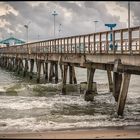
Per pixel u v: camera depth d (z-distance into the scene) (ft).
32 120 55.11
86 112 61.87
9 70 216.74
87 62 70.74
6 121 54.49
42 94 89.71
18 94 90.17
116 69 55.47
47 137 40.93
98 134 42.32
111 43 63.21
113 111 62.13
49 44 106.42
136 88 108.06
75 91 91.71
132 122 51.65
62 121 53.83
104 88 103.35
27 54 146.51
